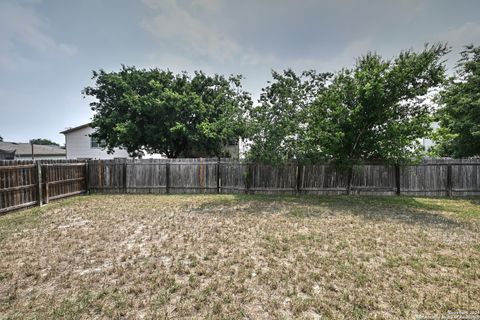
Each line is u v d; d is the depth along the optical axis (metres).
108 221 5.60
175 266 3.32
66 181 8.78
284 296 2.62
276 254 3.71
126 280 2.96
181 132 14.38
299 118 8.33
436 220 5.65
